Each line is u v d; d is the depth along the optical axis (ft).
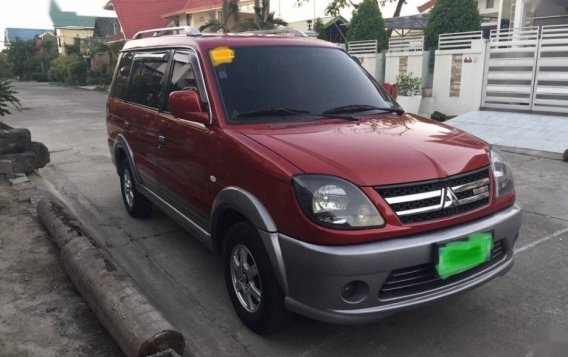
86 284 11.66
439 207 9.63
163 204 15.29
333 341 11.02
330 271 9.01
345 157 9.77
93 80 121.49
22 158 24.00
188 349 10.83
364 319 9.24
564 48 34.50
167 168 14.34
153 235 17.49
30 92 97.19
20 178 23.22
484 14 95.09
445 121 38.63
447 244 9.44
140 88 16.84
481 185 10.39
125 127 17.56
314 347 10.82
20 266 14.17
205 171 12.05
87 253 12.76
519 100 37.47
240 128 11.51
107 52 112.37
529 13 44.68
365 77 14.64
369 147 10.25
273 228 9.82
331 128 11.50
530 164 26.27
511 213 10.78
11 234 16.53
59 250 15.20
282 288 9.96
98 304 10.94
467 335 11.14
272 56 13.52
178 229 18.06
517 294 12.91
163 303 12.87
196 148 12.39
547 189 21.91
